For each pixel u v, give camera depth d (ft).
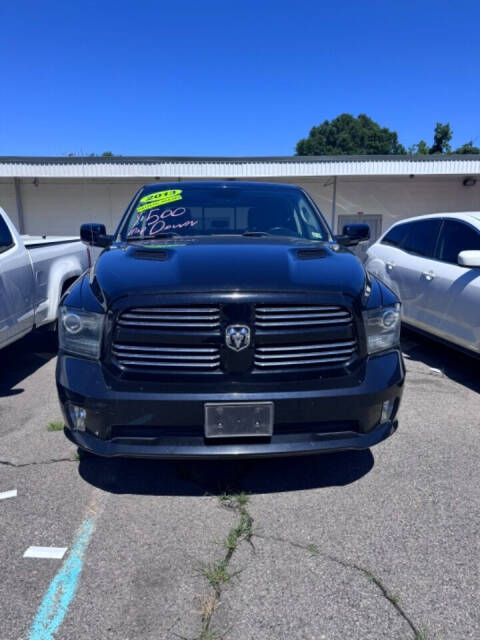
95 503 8.78
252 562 7.25
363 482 9.48
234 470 9.95
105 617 6.23
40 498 8.91
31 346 20.13
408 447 10.93
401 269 18.84
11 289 14.48
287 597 6.57
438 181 56.65
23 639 5.91
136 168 47.80
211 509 8.62
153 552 7.48
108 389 7.69
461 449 10.84
